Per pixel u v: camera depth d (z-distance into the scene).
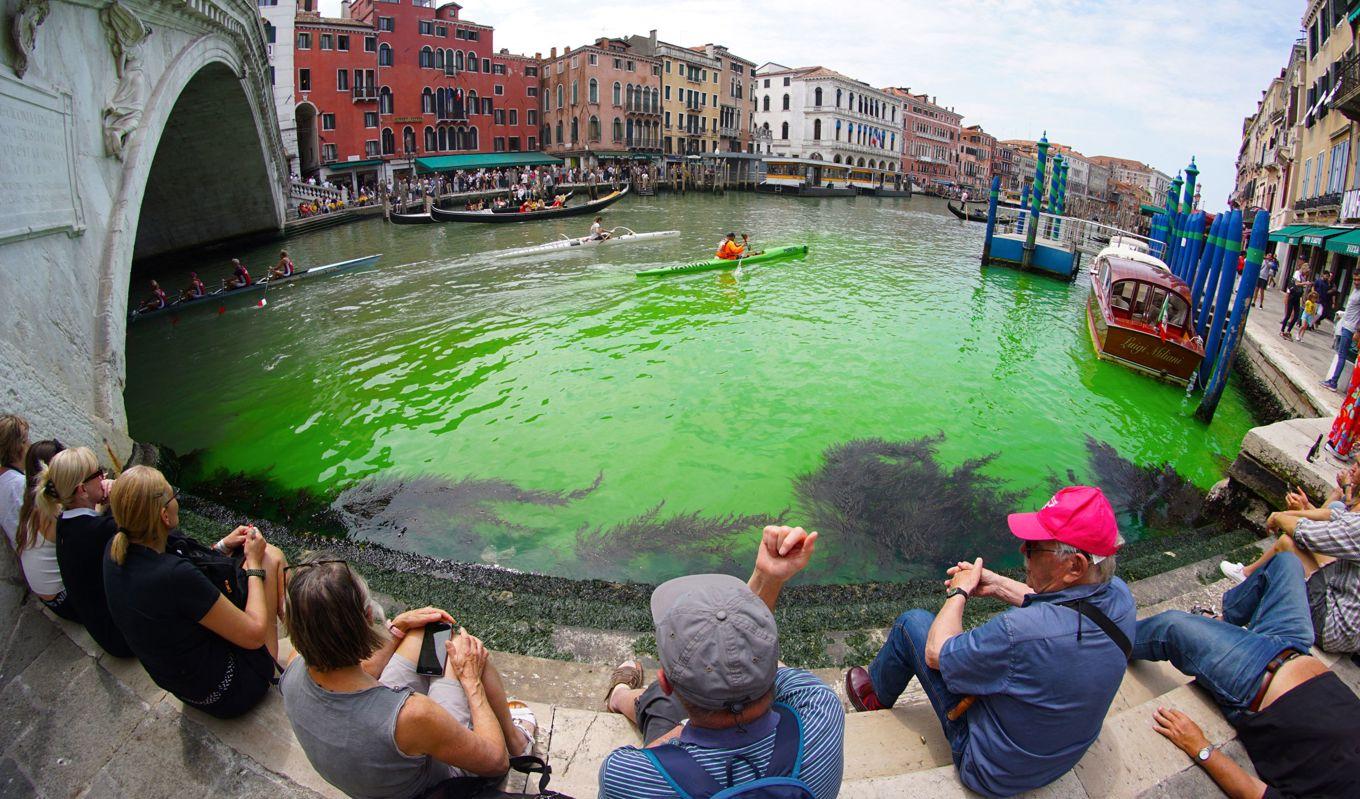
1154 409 12.82
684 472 9.39
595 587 6.14
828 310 18.88
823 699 2.01
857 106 82.88
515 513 8.27
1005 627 2.48
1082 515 2.46
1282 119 35.22
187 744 3.05
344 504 8.41
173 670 2.86
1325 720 2.73
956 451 10.38
